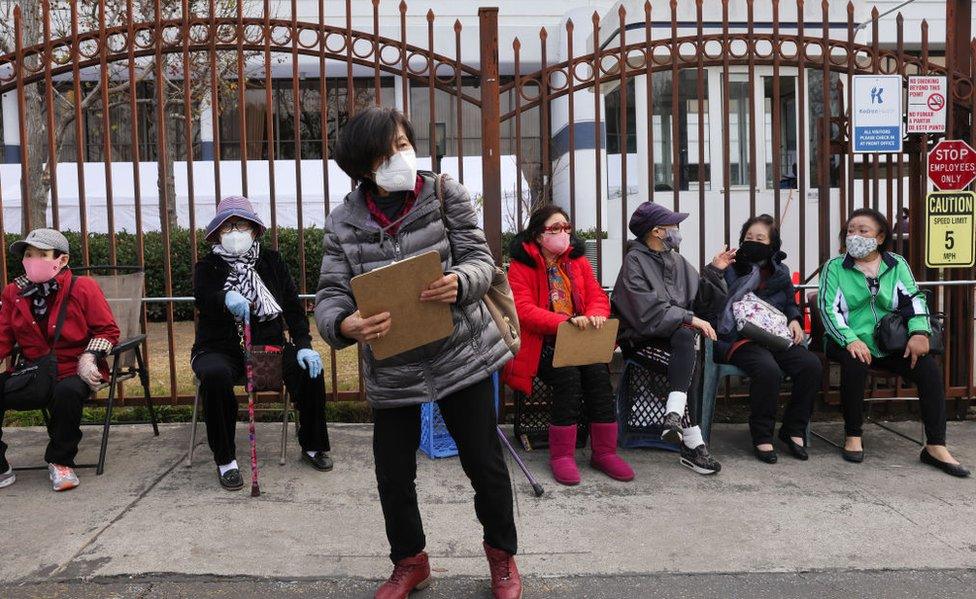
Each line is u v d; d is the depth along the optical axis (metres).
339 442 4.67
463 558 3.13
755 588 2.91
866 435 4.92
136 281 4.79
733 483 4.05
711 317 4.64
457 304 2.57
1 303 4.22
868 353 4.38
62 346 4.16
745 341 4.50
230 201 4.22
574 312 4.33
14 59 4.90
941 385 4.34
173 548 3.20
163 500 3.75
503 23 16.08
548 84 4.88
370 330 2.41
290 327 4.26
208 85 10.54
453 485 3.97
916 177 5.39
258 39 4.97
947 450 4.44
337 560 3.11
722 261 4.70
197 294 4.14
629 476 4.07
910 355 4.37
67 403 3.92
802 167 5.06
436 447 4.40
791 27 7.58
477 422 2.67
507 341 2.75
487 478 2.68
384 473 2.70
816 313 5.06
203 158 16.53
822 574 3.02
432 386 2.62
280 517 3.54
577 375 4.15
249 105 16.41
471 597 2.82
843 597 2.84
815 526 3.47
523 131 16.00
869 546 3.26
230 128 16.52
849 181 5.14
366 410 5.12
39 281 4.10
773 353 4.53
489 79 4.80
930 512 3.64
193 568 3.03
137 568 3.02
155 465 4.28
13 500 3.76
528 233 4.36
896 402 5.44
